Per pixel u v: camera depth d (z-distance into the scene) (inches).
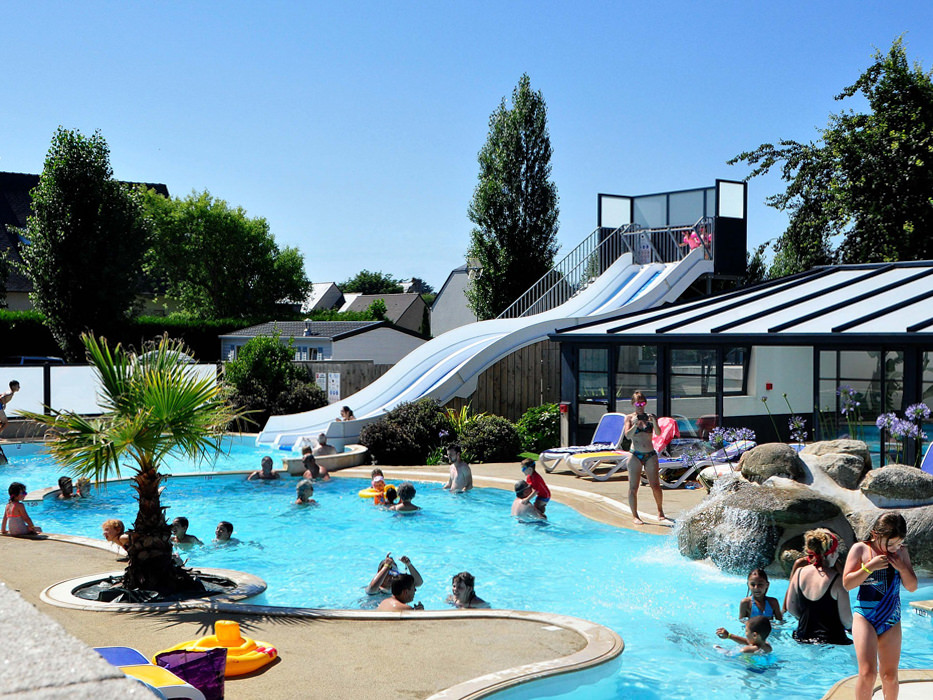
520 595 411.8
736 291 910.4
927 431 602.5
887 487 430.9
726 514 458.0
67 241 1524.4
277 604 400.2
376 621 323.3
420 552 500.1
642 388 797.9
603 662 278.1
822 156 1215.6
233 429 1067.9
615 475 724.7
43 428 1013.8
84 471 350.3
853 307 706.8
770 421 870.4
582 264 1186.6
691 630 359.3
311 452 743.7
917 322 601.9
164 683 176.1
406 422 853.2
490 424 844.6
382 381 1031.0
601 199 1189.7
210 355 1909.4
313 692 246.5
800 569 344.5
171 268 3058.6
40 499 663.8
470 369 958.4
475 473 749.3
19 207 2289.6
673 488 671.8
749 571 442.6
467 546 513.3
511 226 1667.1
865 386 653.9
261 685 252.1
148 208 2965.1
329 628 312.5
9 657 67.7
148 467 359.9
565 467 766.5
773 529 441.1
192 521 593.0
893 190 1146.0
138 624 312.3
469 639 299.9
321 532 556.1
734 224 1106.1
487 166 1683.1
